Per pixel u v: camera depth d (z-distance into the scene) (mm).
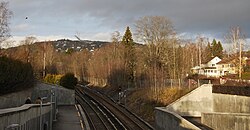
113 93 70188
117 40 85438
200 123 31953
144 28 65312
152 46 65062
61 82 53875
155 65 58469
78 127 27562
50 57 93312
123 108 48250
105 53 93375
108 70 85062
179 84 44750
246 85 34406
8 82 27984
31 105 15797
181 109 35750
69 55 148500
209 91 35938
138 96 51938
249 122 28953
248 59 76688
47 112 23031
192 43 99500
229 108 33938
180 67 70750
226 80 44188
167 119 26938
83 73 128500
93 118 38594
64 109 42438
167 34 65562
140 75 66438
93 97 65062
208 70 97062
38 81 46875
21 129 13047
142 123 33969
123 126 30922
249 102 31000
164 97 42625
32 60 62250
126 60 76312
